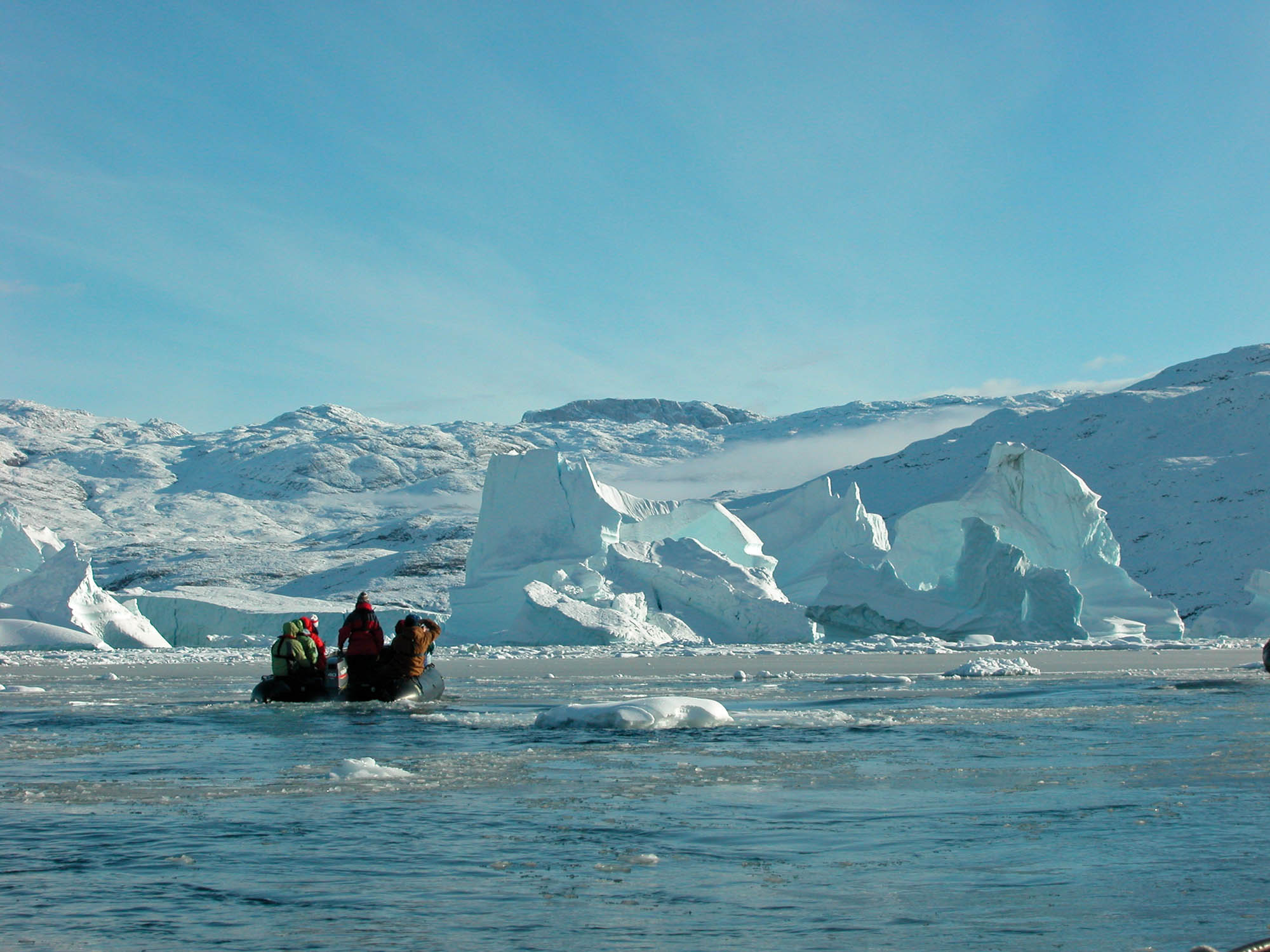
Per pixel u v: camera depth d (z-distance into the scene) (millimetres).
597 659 37531
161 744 12094
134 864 6422
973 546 52938
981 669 24891
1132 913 5367
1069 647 47000
